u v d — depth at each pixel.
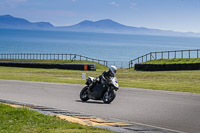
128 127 10.94
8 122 10.59
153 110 14.94
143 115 13.62
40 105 16.02
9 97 19.03
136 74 42.59
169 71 48.47
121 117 13.13
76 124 10.63
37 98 18.73
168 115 13.69
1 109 12.52
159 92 22.08
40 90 22.91
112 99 17.00
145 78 36.69
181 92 22.12
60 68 58.16
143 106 16.12
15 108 12.97
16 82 29.02
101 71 53.00
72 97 19.52
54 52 179.88
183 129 11.05
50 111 13.78
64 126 10.18
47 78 34.50
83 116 12.85
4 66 65.38
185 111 14.73
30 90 22.84
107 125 11.06
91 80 17.66
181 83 29.44
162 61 58.97
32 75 39.66
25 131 9.41
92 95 17.61
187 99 18.77
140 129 10.67
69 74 42.84
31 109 13.47
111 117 13.12
